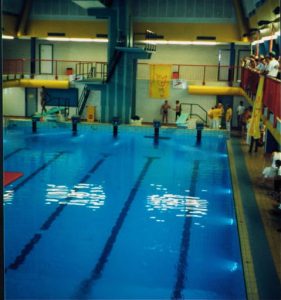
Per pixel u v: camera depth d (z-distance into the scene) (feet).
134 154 58.90
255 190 37.47
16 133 73.10
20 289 23.18
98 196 40.01
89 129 76.54
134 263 26.73
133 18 84.43
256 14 66.64
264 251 24.47
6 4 80.12
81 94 88.22
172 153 60.13
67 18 86.07
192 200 39.45
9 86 79.51
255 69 56.13
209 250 28.86
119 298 22.67
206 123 85.66
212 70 87.97
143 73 89.04
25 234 30.73
